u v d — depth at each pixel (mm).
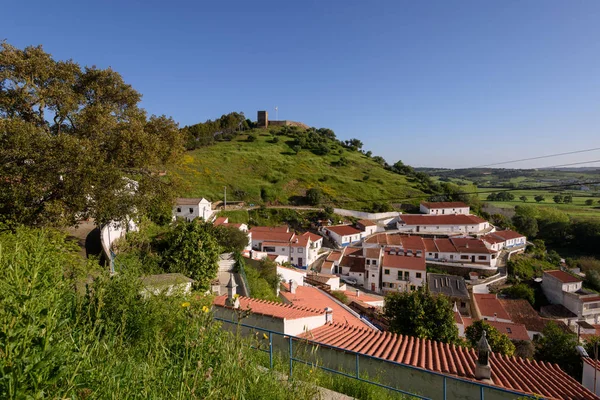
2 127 10750
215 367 3393
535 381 8375
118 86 17984
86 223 22000
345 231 51531
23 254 4039
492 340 21500
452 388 7910
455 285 39406
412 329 17531
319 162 78312
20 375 2012
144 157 14336
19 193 10742
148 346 4203
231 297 10805
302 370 4926
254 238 44750
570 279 40625
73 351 3074
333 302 21312
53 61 15047
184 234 16578
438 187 75500
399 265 42219
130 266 6711
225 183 60406
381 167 87062
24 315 2432
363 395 5926
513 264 46438
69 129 16016
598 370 13062
